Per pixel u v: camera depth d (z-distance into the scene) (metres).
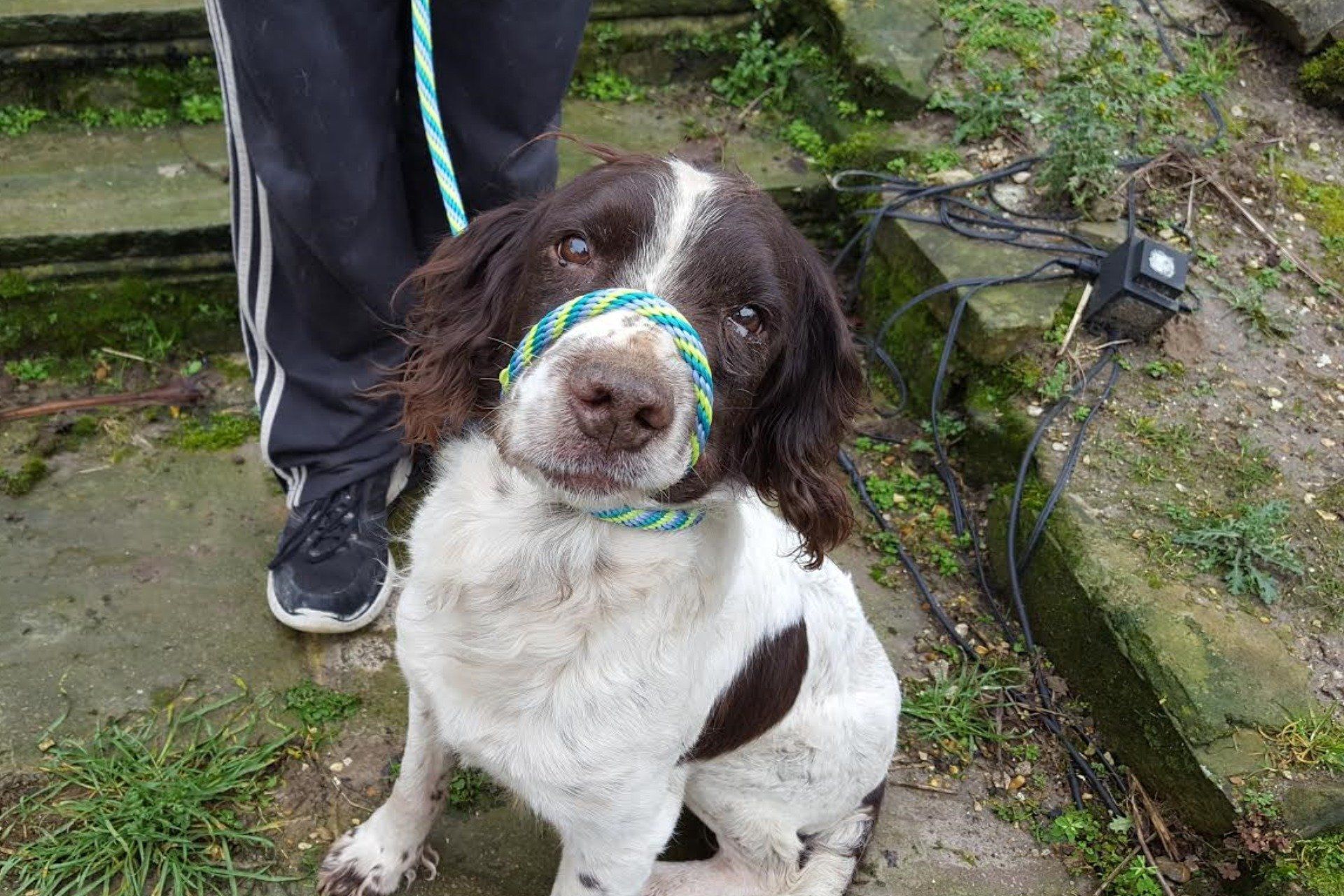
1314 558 1.25
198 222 1.38
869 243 1.55
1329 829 1.07
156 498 1.28
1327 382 1.42
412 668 0.93
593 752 0.89
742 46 1.75
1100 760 1.18
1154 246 1.41
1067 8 1.81
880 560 1.33
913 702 1.20
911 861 1.10
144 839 1.02
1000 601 1.31
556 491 0.80
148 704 1.12
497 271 0.88
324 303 1.12
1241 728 1.11
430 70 0.95
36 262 1.35
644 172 0.84
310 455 1.19
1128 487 1.30
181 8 1.50
